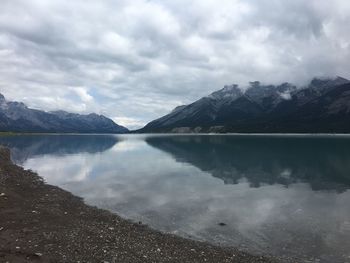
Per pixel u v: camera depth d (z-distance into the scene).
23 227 23.45
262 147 127.75
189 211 32.28
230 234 25.47
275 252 21.89
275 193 41.31
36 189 39.78
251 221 29.02
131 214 31.08
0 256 17.31
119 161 80.19
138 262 18.83
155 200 37.06
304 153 98.81
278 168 65.62
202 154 99.44
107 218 28.70
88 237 22.50
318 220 29.25
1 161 59.81
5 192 33.38
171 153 104.44
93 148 132.62
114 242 22.03
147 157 90.94
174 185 46.69
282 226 27.47
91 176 55.38
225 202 36.16
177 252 21.25
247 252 21.86
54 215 27.55
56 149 123.38
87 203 35.38
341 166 68.12
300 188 44.75
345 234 25.41
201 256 20.80
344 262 20.33
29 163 73.81
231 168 65.81
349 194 40.84
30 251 18.80
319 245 23.16
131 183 48.38
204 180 51.16
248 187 45.34
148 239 23.52
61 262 17.67
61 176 55.06
